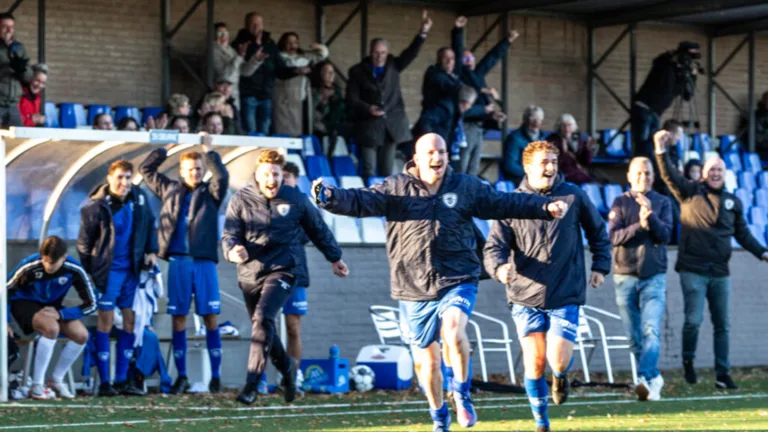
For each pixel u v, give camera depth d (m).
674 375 28.95
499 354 28.78
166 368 23.72
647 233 22.14
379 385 24.08
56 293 21.25
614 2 37.78
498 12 36.97
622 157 39.53
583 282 15.72
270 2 35.00
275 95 32.47
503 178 36.81
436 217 14.35
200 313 22.12
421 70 37.62
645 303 22.17
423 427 17.02
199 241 22.00
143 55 33.16
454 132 31.69
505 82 37.72
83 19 32.41
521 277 15.65
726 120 43.06
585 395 23.12
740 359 31.95
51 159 23.08
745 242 25.30
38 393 20.88
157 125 28.67
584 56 40.50
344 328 27.14
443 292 14.41
